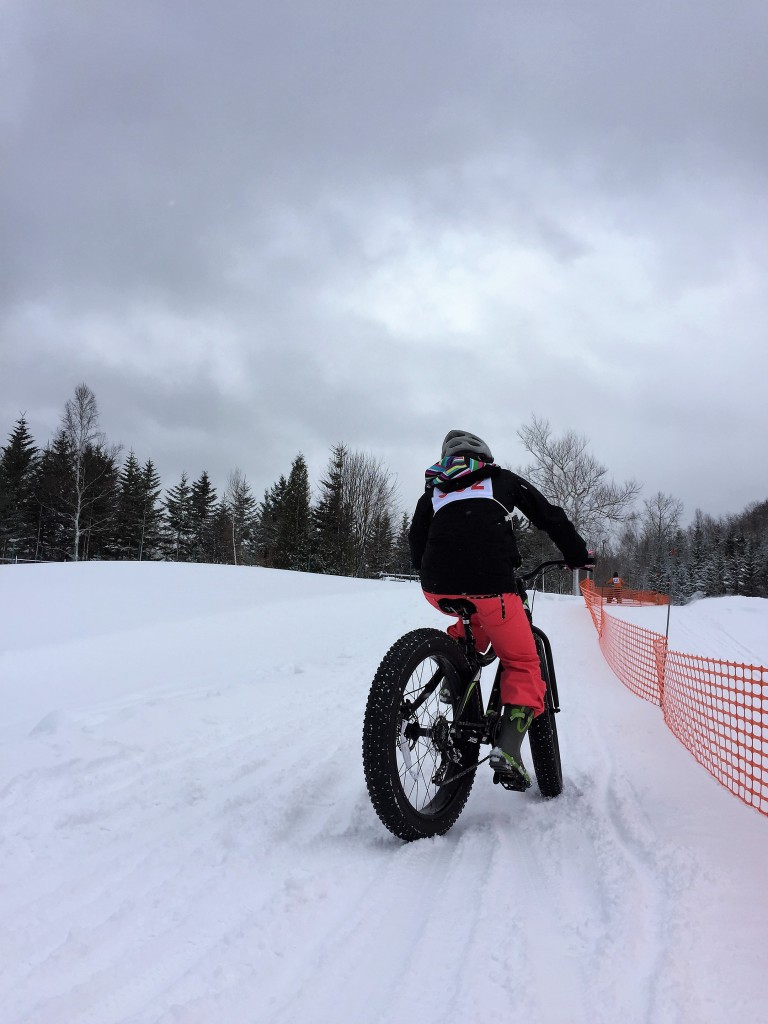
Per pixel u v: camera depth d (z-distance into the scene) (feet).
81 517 157.69
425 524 9.21
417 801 7.86
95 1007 4.38
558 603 77.00
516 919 5.46
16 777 9.66
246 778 10.18
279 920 5.62
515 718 8.27
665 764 10.46
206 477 218.18
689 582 239.30
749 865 6.18
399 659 7.62
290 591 55.42
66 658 24.90
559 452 146.51
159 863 6.97
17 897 6.17
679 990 4.25
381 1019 4.18
